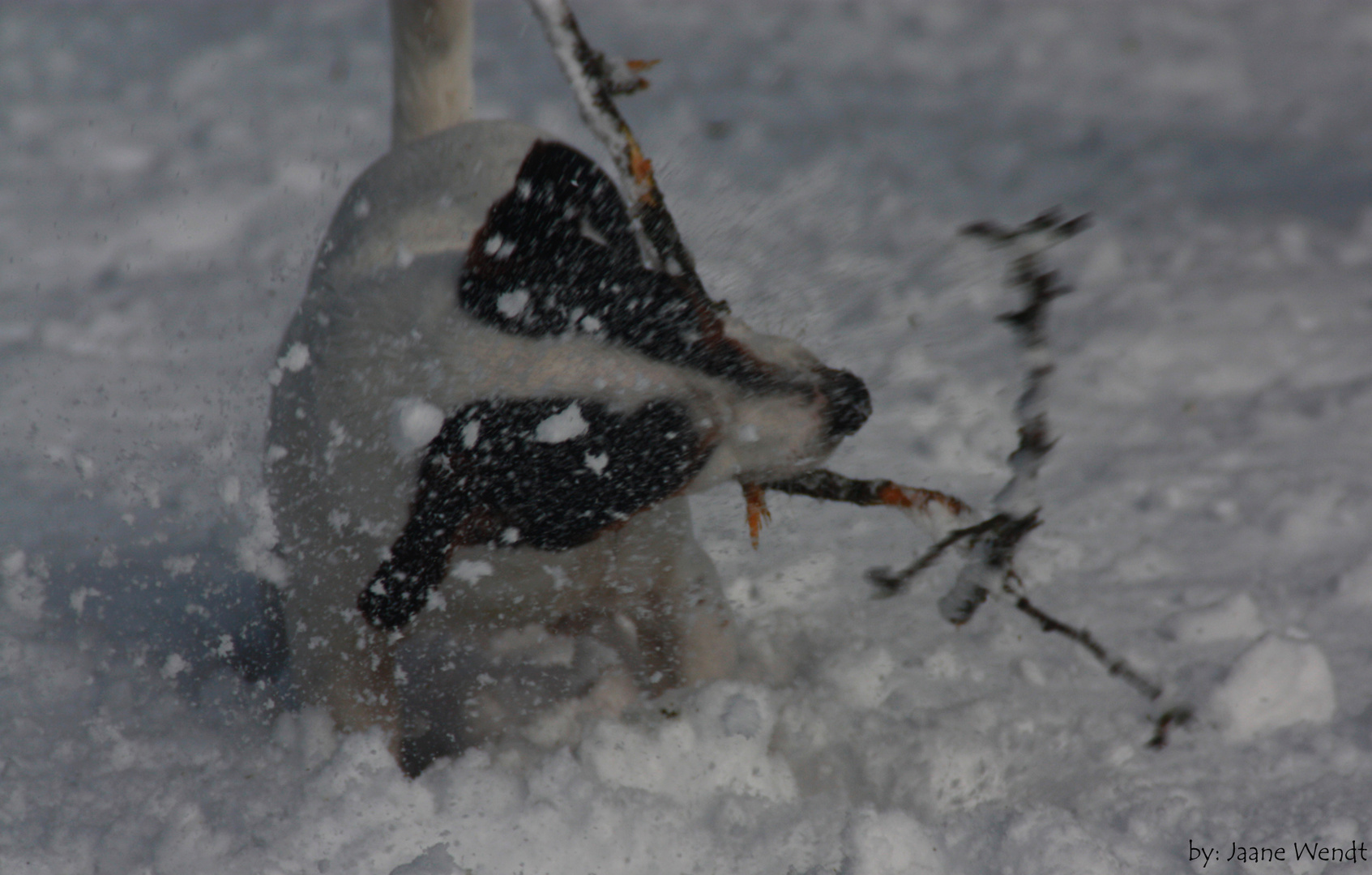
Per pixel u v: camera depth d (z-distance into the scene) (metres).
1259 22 35.78
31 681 8.86
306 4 36.06
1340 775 7.84
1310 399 14.12
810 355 7.19
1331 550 11.02
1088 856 6.82
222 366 15.04
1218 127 26.84
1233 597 9.62
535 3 7.56
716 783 7.84
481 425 6.79
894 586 8.21
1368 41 33.81
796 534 10.97
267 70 29.66
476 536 7.35
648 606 8.57
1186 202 22.20
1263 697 8.40
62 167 23.58
